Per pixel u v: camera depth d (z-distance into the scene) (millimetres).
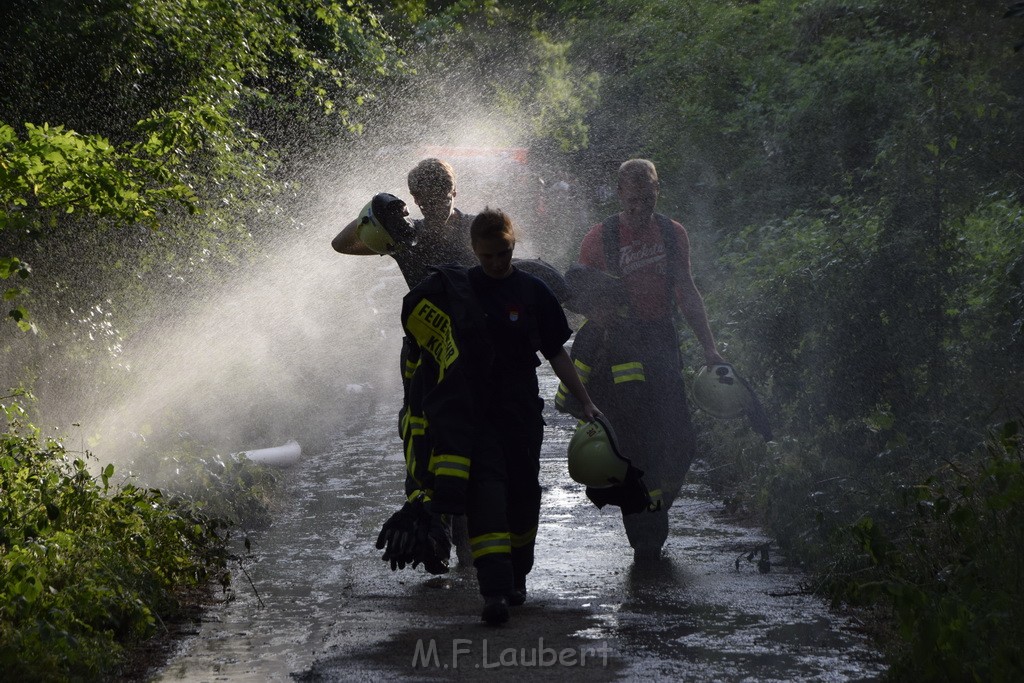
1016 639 8492
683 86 33125
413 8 45312
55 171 14523
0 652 9086
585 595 12086
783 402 16906
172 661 10258
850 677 9367
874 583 10219
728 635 10539
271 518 16156
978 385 15312
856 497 13094
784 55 29969
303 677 9688
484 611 11070
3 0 17781
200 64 20156
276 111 27375
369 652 10312
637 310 13719
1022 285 14922
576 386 11914
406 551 11773
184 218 20156
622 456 12016
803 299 16641
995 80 15305
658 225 13867
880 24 25469
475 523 11219
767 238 22906
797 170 26906
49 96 18656
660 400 13617
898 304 15922
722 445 18781
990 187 16266
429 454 11375
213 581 12969
